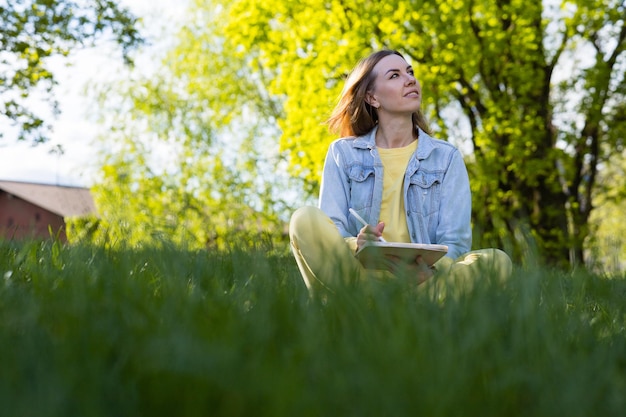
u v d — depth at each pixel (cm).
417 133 329
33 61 1107
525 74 1216
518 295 157
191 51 2233
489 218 1253
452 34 1187
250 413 96
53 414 90
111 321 135
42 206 3366
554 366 120
